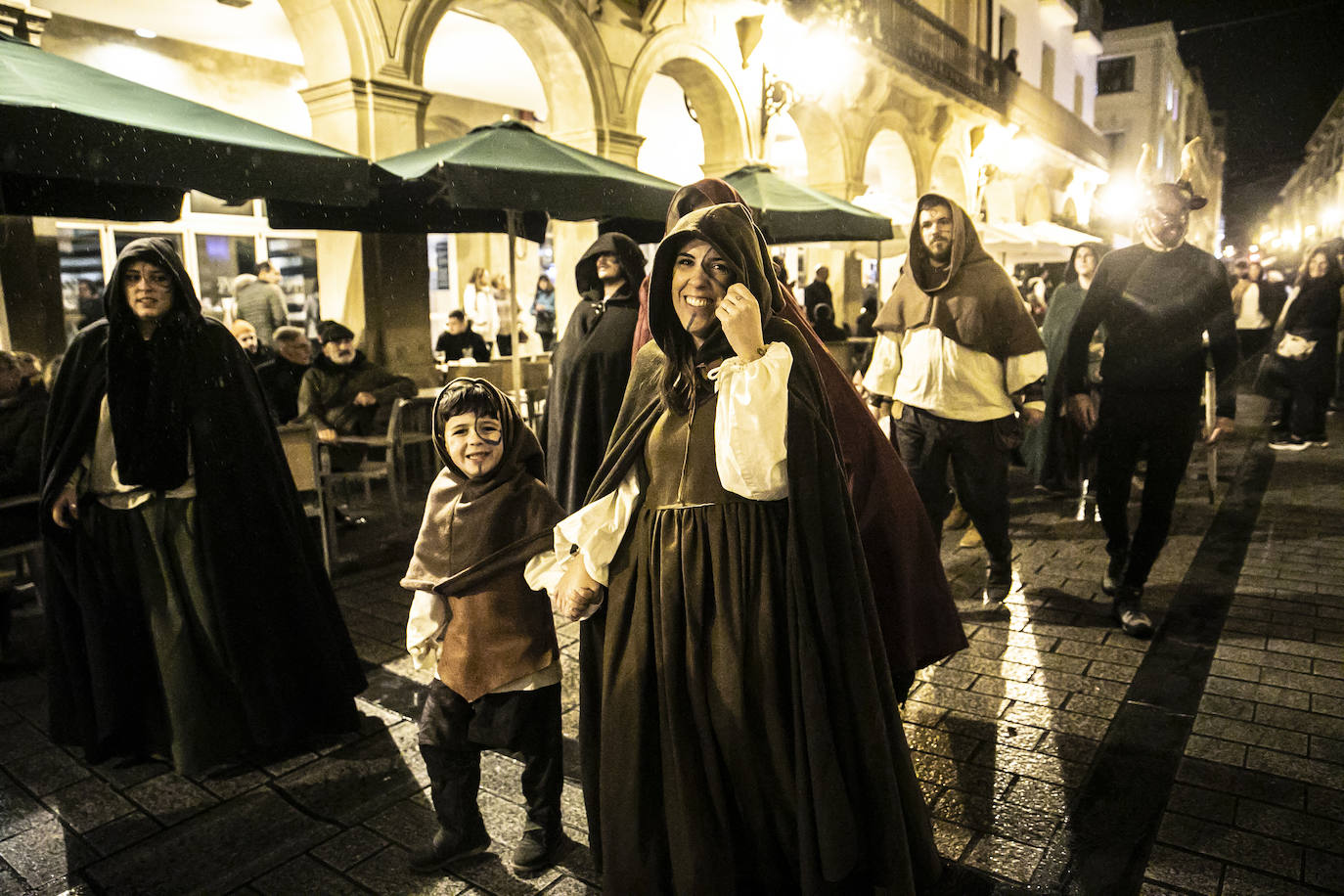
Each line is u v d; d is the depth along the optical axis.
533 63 8.58
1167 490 3.66
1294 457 7.35
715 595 1.74
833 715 1.68
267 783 2.78
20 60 3.44
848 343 8.58
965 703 3.15
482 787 2.69
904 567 2.16
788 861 1.78
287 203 5.95
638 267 4.17
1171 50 29.94
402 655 3.76
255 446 2.87
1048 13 22.69
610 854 1.82
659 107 13.60
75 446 2.73
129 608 2.81
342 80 6.68
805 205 7.25
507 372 7.82
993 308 3.57
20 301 5.71
